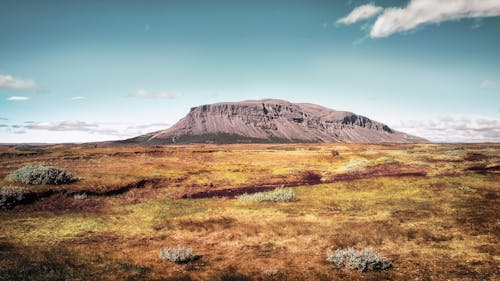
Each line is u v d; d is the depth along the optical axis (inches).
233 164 2797.7
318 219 949.2
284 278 526.6
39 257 601.6
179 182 1836.9
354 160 2674.7
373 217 942.4
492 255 594.2
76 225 904.9
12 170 1817.2
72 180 1531.7
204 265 601.0
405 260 601.0
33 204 1156.5
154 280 511.8
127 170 2103.8
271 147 7027.6
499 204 1014.4
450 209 977.5
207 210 1150.3
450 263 569.9
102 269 553.6
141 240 778.8
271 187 1727.4
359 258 567.2
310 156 3459.6
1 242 707.4
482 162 2201.0
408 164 2282.2
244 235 813.2
